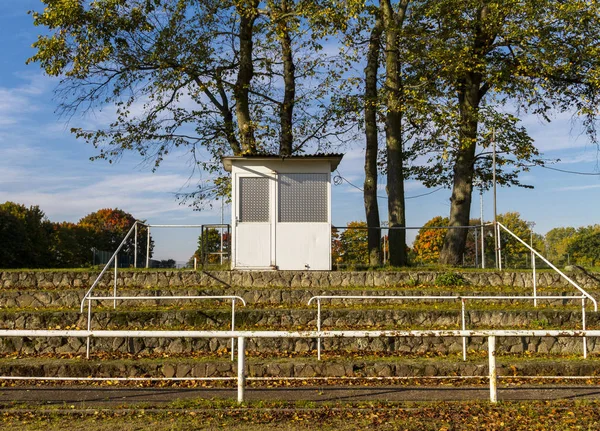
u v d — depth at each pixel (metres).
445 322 14.25
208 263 19.70
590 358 12.18
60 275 17.31
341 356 12.36
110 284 17.33
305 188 18.31
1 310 14.93
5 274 17.31
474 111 23.23
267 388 10.29
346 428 8.02
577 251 79.56
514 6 22.50
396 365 11.23
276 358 12.12
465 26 23.61
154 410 8.77
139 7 22.91
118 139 25.52
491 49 24.44
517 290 16.95
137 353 12.82
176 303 15.92
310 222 18.22
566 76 24.61
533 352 12.88
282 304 15.83
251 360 11.77
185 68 23.75
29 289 17.11
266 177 18.30
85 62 22.88
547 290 16.91
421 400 9.42
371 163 25.00
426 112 22.94
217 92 26.41
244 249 18.11
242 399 9.01
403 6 24.77
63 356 12.66
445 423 8.19
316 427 8.04
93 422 8.28
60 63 22.70
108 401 9.41
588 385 10.52
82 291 16.03
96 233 89.19
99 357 12.47
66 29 22.41
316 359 11.93
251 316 14.14
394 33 24.19
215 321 14.11
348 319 14.16
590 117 25.17
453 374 11.10
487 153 26.41
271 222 18.17
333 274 17.62
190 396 9.73
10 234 55.06
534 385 10.52
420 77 24.62
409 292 16.09
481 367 11.09
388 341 12.92
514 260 25.98
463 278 17.86
